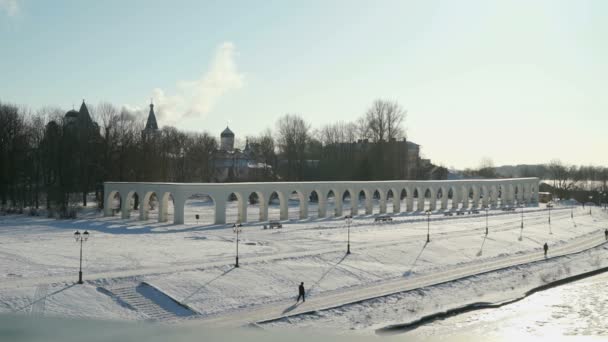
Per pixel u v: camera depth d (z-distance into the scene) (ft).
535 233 257.75
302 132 476.54
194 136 508.94
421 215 313.12
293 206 365.40
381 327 114.01
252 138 597.11
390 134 444.96
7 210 292.81
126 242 188.96
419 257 184.55
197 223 250.98
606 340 113.29
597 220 341.62
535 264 189.37
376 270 162.81
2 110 332.19
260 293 133.08
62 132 335.06
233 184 253.24
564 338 114.21
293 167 465.47
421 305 133.08
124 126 356.18
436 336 112.98
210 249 178.81
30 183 329.72
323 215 291.99
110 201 280.72
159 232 216.74
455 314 130.41
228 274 144.77
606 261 204.03
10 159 317.63
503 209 371.97
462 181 371.15
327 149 497.87
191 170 432.25
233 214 300.81
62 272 138.21
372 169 418.51
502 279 165.68
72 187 321.32
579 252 219.41
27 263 147.74
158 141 401.29
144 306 119.34
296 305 125.80
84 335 64.90
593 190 587.27
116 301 120.16
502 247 216.33
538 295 151.74
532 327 122.11
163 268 146.61
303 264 161.38
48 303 113.70
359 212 325.83
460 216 312.50
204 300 124.57
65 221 253.24
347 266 163.53
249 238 205.98
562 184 654.12
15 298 114.62
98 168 326.03
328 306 125.90
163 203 253.44
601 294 153.38
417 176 506.07
